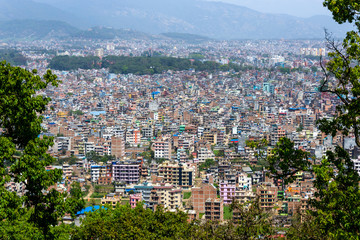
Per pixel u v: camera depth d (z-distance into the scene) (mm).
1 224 116000
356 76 103938
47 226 126000
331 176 105188
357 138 108250
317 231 112312
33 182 124250
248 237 116562
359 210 95938
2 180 115062
